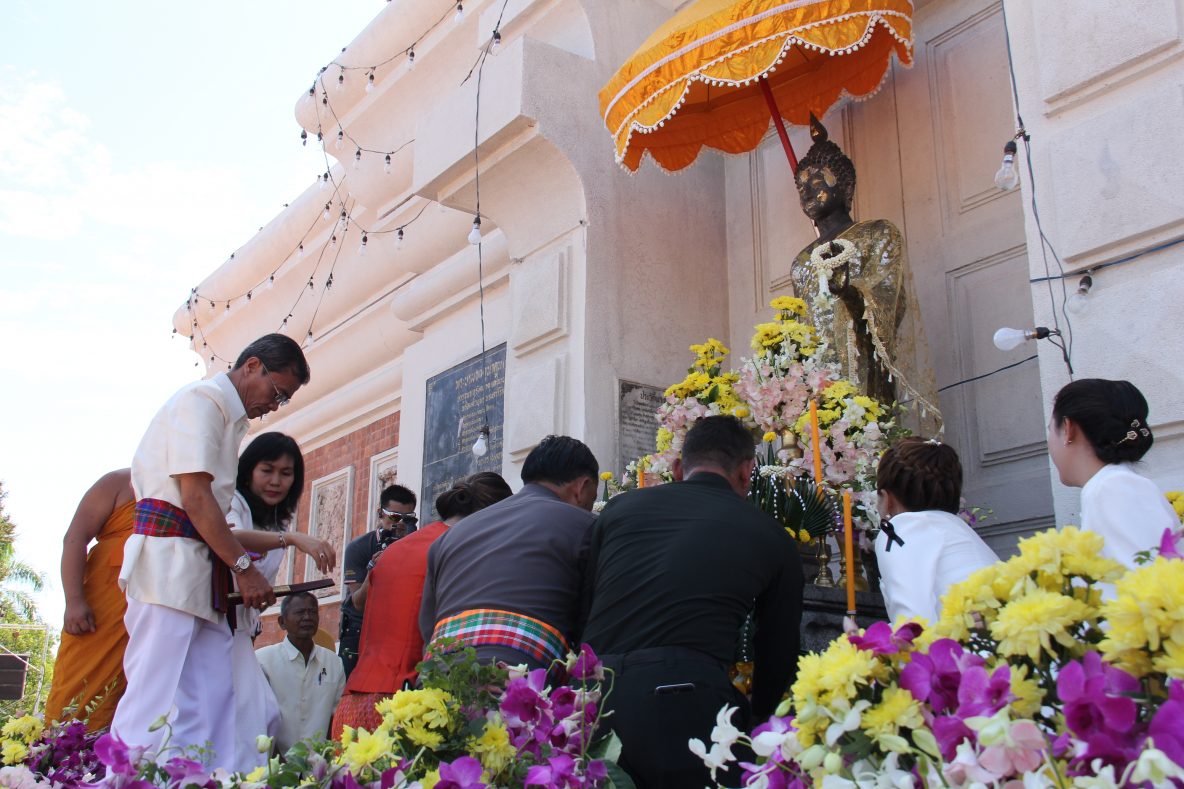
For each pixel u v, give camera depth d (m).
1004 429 5.92
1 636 26.80
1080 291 4.34
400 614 4.59
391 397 11.27
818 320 5.86
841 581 4.87
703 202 7.78
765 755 1.88
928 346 5.92
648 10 7.92
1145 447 3.15
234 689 4.01
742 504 3.20
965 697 1.69
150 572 3.79
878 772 1.74
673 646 2.92
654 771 2.78
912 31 6.43
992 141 6.35
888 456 3.77
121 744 2.85
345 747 2.59
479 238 7.36
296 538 4.19
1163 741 1.50
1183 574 1.60
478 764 2.30
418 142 7.87
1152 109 4.28
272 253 12.84
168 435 3.88
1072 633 1.79
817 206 6.22
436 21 9.76
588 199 7.06
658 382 7.09
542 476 3.96
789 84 6.91
